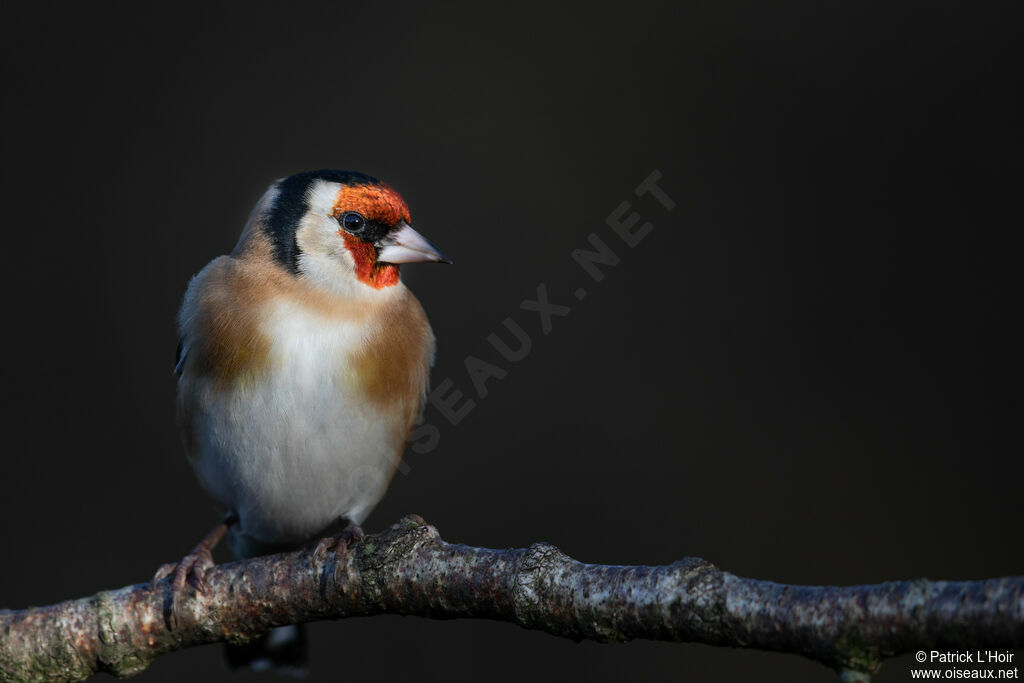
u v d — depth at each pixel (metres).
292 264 7.09
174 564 6.20
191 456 7.30
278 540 7.67
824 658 4.43
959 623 4.18
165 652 6.14
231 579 6.07
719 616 4.65
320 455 7.03
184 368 7.16
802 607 4.48
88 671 6.04
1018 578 4.17
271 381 6.91
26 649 5.98
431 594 5.61
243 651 8.10
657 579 4.84
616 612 4.90
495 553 5.48
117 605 6.07
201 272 7.35
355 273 7.14
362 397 7.02
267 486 7.10
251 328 6.94
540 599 5.14
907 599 4.29
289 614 6.01
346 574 5.85
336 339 7.00
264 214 7.22
